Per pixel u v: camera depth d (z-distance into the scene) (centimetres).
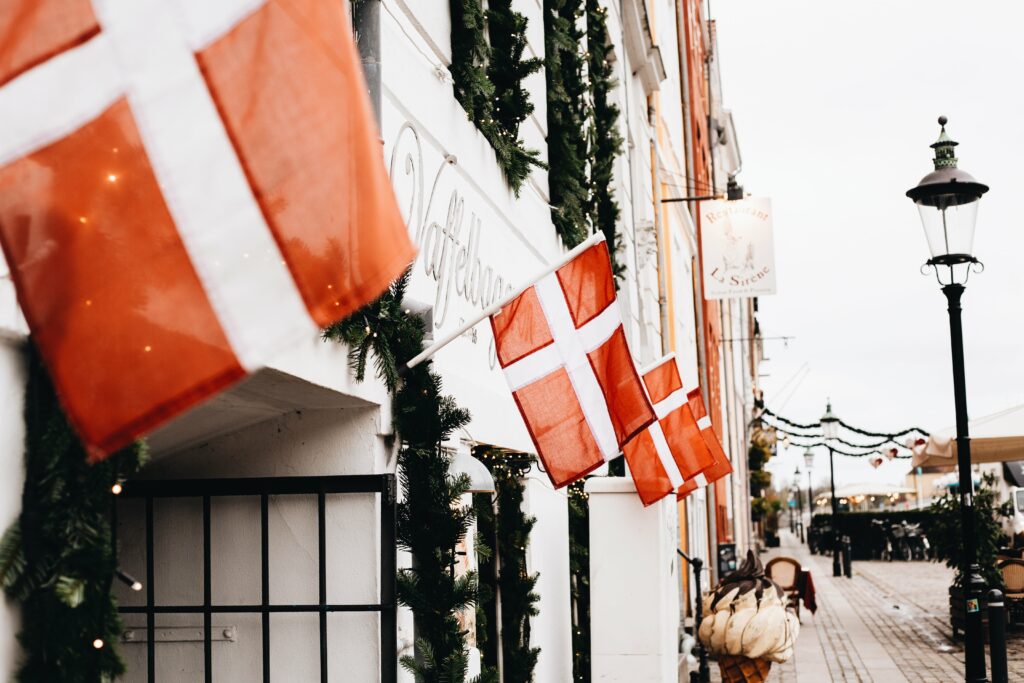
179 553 480
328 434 481
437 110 608
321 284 254
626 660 880
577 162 1029
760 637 1073
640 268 1673
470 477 524
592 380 582
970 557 980
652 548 884
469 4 678
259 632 476
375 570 471
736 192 1950
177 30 245
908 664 1405
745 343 5741
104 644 266
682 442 855
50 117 237
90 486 268
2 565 254
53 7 239
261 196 249
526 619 766
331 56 264
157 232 241
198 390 239
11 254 235
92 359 238
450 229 625
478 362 693
